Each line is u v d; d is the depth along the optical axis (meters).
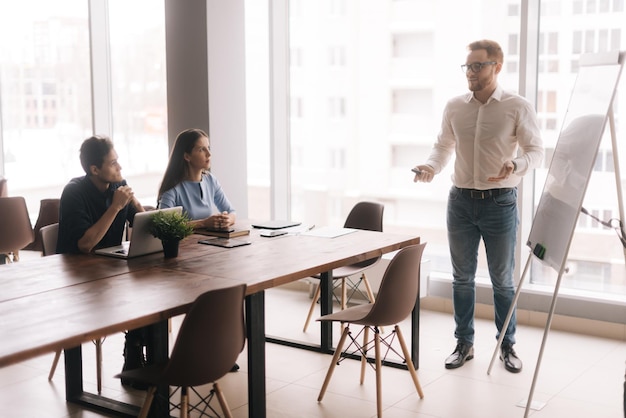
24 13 7.51
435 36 5.45
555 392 4.02
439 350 4.72
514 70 5.21
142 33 6.89
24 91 7.64
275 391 4.04
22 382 4.16
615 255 5.06
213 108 5.70
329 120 6.02
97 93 7.06
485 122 4.19
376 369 3.62
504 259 4.29
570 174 3.71
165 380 2.75
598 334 4.99
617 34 4.88
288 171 6.31
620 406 3.83
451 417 3.68
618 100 4.88
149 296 2.93
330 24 5.89
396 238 4.29
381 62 5.71
